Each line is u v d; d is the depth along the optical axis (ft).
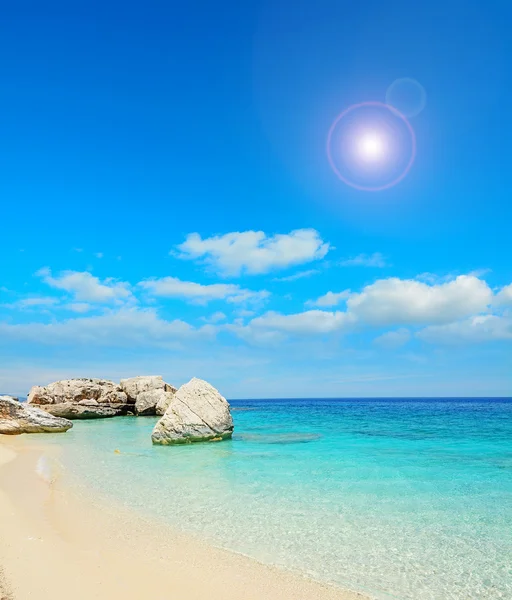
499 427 133.39
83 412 181.57
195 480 56.54
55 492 49.96
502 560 31.27
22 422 119.44
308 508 43.50
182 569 29.07
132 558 30.60
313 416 203.21
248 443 94.12
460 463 68.49
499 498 47.44
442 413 233.96
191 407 97.91
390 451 81.51
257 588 26.66
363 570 29.50
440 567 30.04
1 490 49.03
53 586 24.95
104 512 42.09
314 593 26.22
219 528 37.50
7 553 29.17
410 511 42.63
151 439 97.45
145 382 210.79
